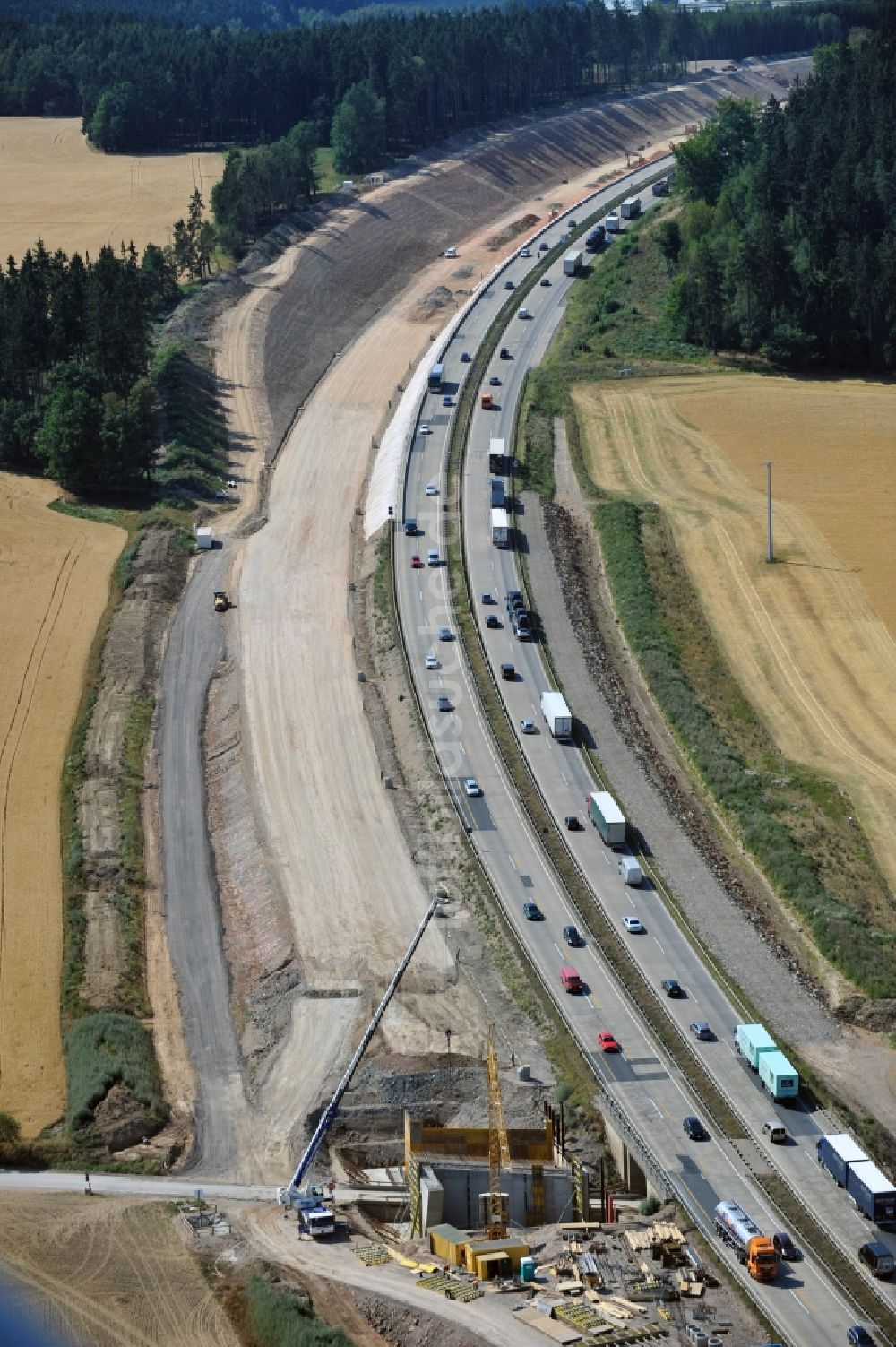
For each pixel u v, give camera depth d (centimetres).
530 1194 13062
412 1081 14388
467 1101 14212
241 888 17312
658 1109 13512
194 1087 14762
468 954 15800
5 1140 13800
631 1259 11881
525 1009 14925
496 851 17012
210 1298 11725
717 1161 12875
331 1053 14875
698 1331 10862
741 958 15412
